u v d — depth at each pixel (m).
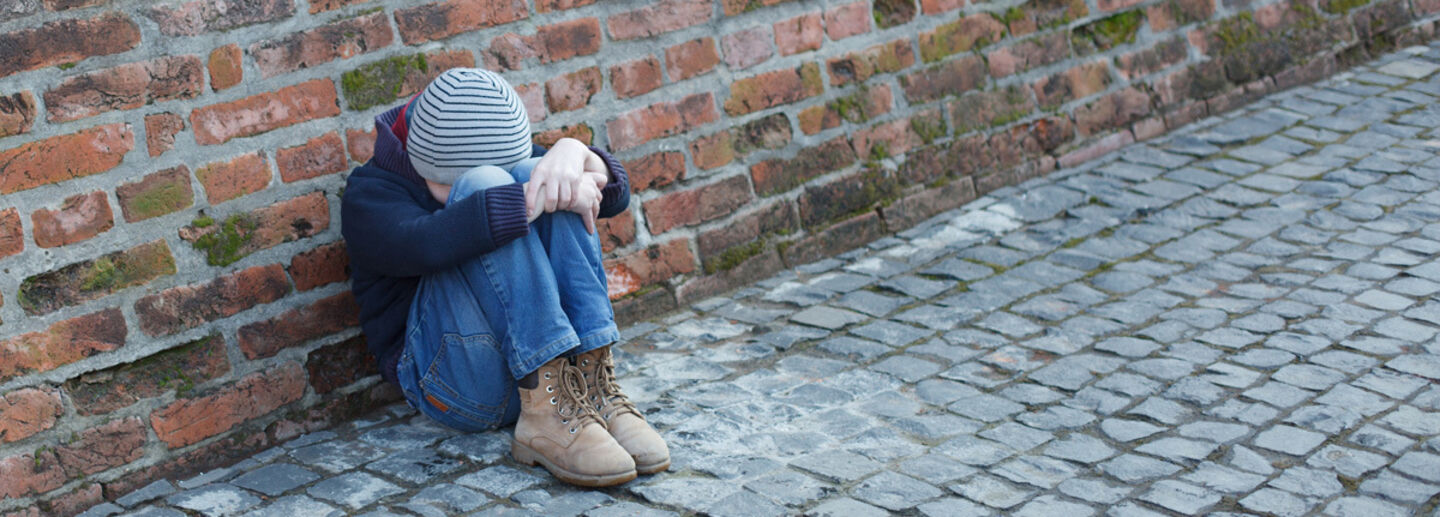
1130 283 3.19
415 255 2.35
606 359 2.45
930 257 3.47
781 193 3.45
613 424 2.41
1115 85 4.08
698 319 3.20
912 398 2.66
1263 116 4.22
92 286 2.37
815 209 3.52
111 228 2.39
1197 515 2.13
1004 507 2.19
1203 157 3.96
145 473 2.46
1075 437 2.45
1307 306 2.97
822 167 3.52
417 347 2.50
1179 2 4.20
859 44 3.57
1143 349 2.82
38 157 2.29
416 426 2.69
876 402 2.65
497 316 2.40
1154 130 4.16
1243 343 2.80
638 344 3.06
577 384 2.41
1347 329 2.83
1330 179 3.70
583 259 2.43
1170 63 4.19
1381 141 3.93
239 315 2.57
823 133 3.52
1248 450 2.35
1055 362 2.79
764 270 3.44
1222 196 3.67
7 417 2.29
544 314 2.36
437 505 2.30
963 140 3.79
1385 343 2.75
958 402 2.63
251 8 2.54
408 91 2.80
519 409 2.57
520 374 2.38
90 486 2.40
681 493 2.29
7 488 2.30
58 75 2.30
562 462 2.35
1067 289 3.19
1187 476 2.27
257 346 2.60
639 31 3.16
